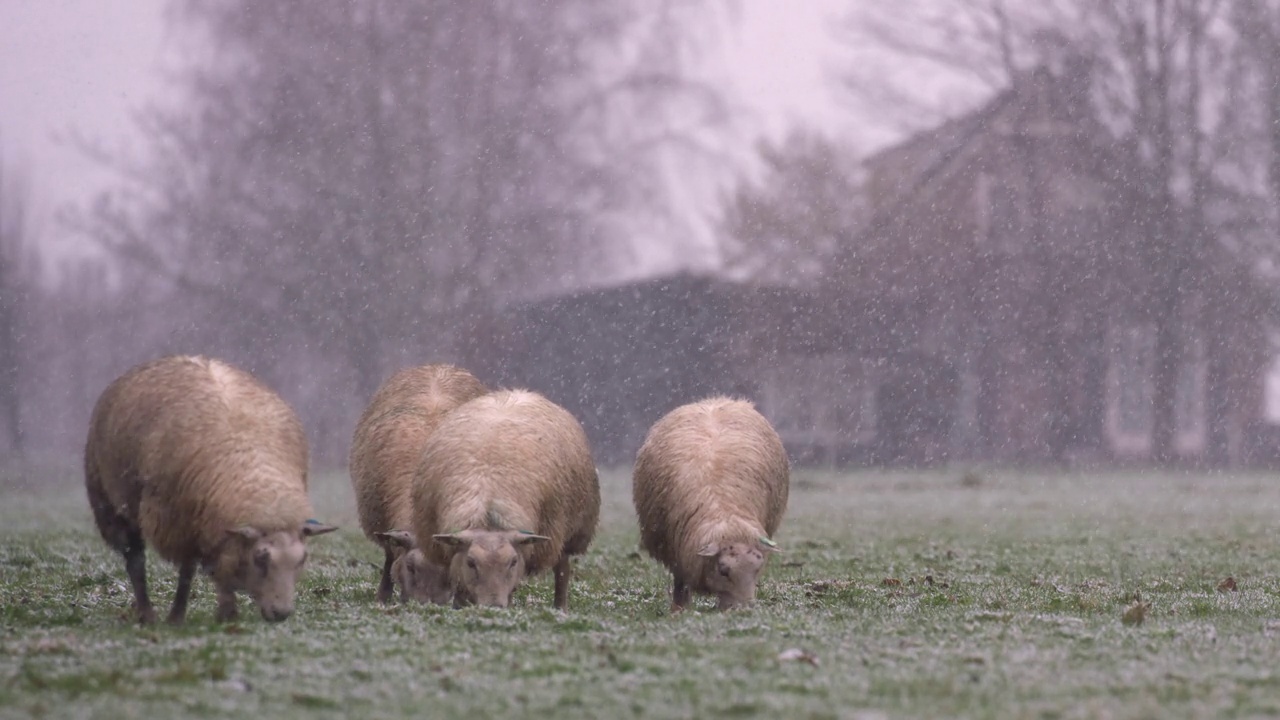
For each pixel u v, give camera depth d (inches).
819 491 2516.0
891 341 3452.3
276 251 3275.1
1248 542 1471.5
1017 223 3526.1
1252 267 3597.4
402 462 924.6
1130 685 560.1
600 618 783.1
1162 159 3555.6
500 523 794.2
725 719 503.5
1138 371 3791.8
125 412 768.3
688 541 857.5
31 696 531.2
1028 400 3479.3
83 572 1084.5
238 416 754.8
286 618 729.6
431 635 687.7
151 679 562.3
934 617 784.3
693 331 3388.3
